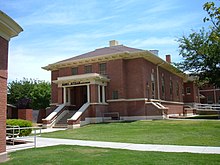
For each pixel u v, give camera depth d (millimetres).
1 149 9109
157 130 19281
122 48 34594
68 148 12273
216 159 8891
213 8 5891
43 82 56281
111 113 29797
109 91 30578
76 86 31562
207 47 30594
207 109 46312
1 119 9180
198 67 33812
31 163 8617
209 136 15523
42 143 14852
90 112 28250
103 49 36219
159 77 35125
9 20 9273
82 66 33031
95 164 8250
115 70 30469
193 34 34094
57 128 26797
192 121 24625
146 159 9008
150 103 28938
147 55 30078
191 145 12789
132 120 28406
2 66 9312
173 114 40031
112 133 19016
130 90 30125
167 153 10328
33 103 51812
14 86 54438
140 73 29734
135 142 14328
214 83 32875
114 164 8203
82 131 21391
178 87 44719
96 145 13484
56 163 8555
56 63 34812
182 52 34750
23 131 16344
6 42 9672
